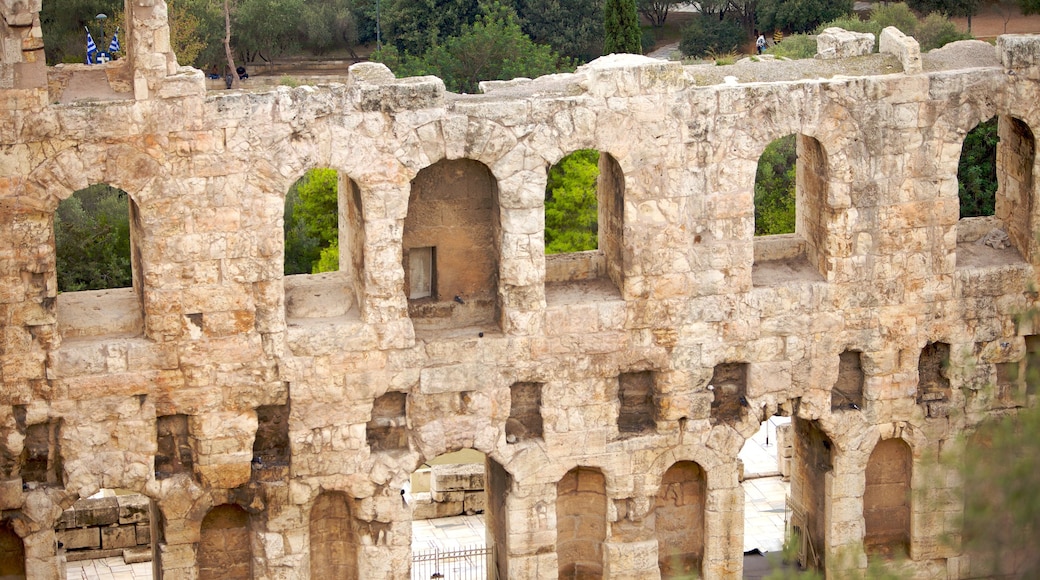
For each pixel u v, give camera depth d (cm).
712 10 13475
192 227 5241
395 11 12469
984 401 6031
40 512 5319
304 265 10025
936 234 5847
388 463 5584
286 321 5475
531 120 5425
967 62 5866
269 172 5259
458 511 6844
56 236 9419
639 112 5506
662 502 6034
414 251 5678
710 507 5953
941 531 6053
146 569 6375
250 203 5269
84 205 10000
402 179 5362
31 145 5072
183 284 5269
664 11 13800
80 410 5281
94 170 5134
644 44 13288
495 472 5931
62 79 5272
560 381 5675
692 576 6062
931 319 5916
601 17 12800
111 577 6303
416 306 5666
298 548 5588
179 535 5478
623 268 5653
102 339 5334
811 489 6225
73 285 9444
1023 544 3519
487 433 5653
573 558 6028
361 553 5675
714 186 5631
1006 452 3600
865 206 5759
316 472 5528
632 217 5594
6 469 5281
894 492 6200
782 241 5997
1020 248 6031
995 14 11981
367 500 5597
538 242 5525
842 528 6056
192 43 11569
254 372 5381
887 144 5725
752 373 5825
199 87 5150
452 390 5584
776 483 7181
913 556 6097
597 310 5638
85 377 5259
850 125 5678
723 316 5747
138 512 6488
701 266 5694
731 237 5684
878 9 12150
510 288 5556
